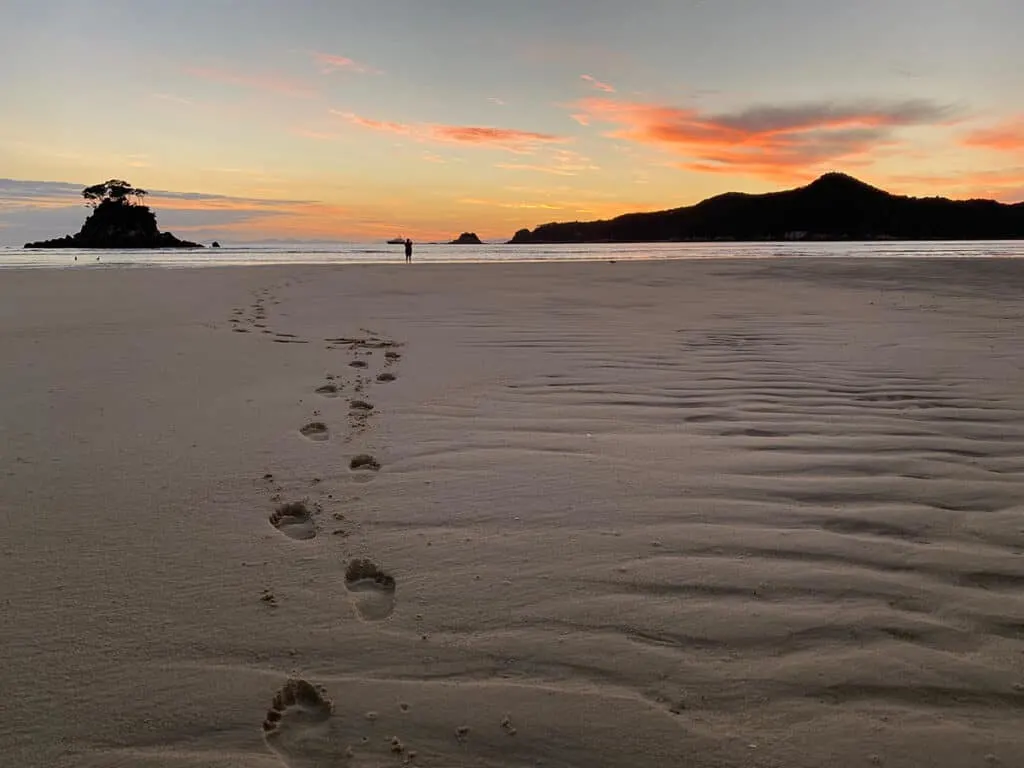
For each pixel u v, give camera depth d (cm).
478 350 657
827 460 351
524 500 302
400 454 362
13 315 892
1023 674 188
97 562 244
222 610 216
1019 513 288
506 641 201
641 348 664
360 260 3306
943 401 465
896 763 158
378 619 213
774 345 680
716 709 174
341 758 159
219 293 1234
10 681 181
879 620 212
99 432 391
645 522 279
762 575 238
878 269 1959
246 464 344
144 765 156
